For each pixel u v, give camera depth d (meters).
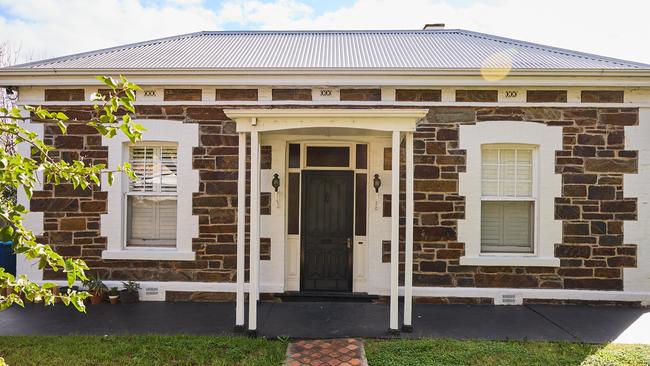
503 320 6.65
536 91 7.64
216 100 7.75
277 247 7.76
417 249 7.66
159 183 7.95
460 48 9.27
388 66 7.66
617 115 7.61
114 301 7.45
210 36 10.61
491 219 7.91
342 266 8.02
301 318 6.64
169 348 5.34
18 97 7.75
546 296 7.54
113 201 7.76
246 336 5.84
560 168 7.62
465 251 7.64
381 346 5.47
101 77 3.00
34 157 7.72
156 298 7.69
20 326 6.24
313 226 8.04
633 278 7.55
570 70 7.36
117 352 5.21
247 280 7.76
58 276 7.82
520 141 7.61
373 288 7.74
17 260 7.79
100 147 7.78
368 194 7.92
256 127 5.96
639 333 6.08
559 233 7.60
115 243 7.75
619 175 7.60
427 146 7.66
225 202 7.77
